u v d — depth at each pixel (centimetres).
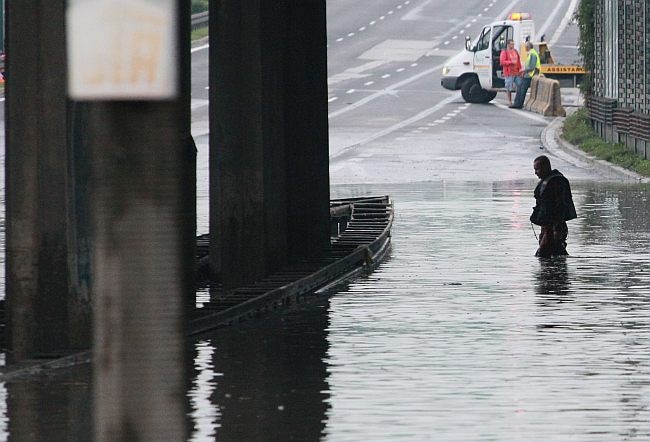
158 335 1227
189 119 5156
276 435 2742
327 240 6562
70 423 2861
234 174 5775
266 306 4834
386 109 17400
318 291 5400
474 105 18150
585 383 3344
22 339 4100
